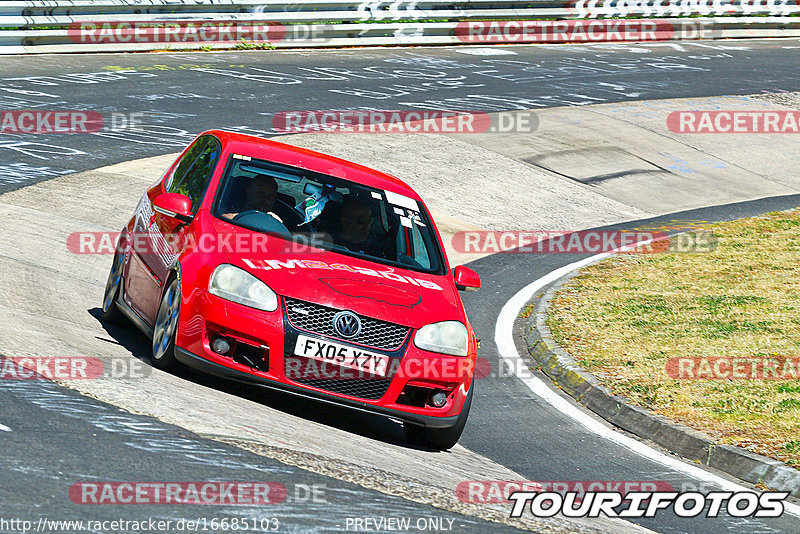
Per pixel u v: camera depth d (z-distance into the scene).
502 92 60.00
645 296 30.41
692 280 32.69
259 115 46.88
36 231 27.03
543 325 26.88
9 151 35.81
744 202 47.06
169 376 16.73
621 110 59.06
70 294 21.84
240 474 12.50
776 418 20.11
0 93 43.59
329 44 66.75
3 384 14.09
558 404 21.61
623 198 45.38
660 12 85.12
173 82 50.81
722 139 56.34
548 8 78.31
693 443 18.88
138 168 36.44
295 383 15.92
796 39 92.25
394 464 14.95
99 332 19.23
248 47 62.75
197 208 18.00
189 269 16.44
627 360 23.92
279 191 18.67
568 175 47.12
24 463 11.51
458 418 16.95
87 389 14.66
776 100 66.19
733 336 26.36
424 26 71.44
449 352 16.72
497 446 18.22
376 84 57.62
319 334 15.96
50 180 33.16
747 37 90.81
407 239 19.00
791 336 26.53
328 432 16.03
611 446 19.06
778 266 34.91
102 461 12.03
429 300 17.31
